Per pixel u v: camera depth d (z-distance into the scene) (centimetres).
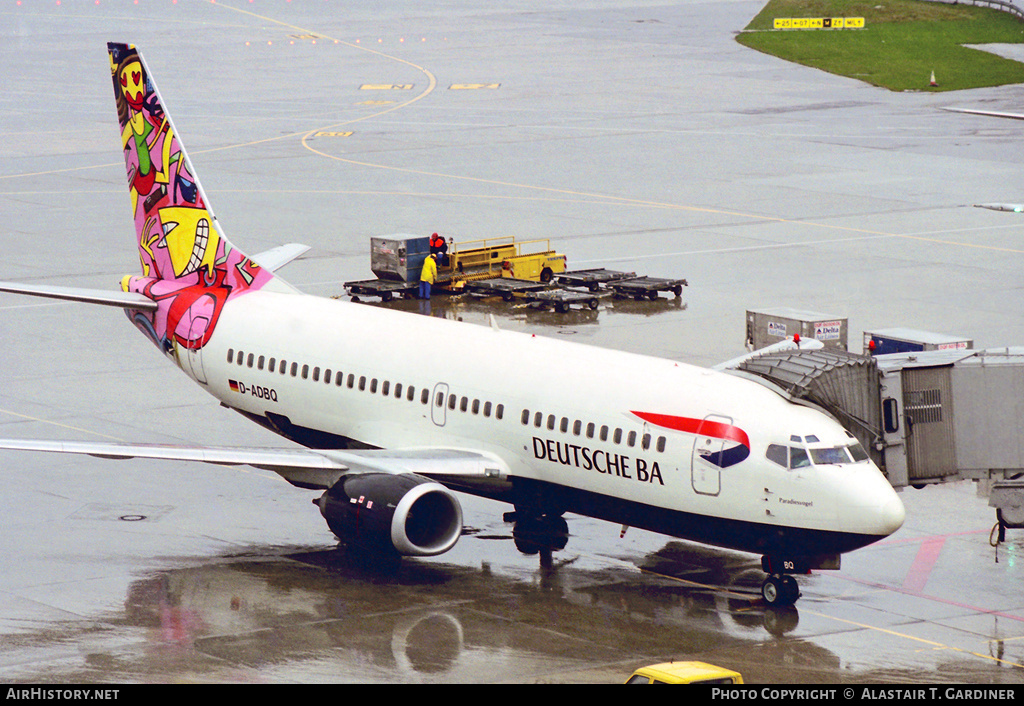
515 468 12938
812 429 11431
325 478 13200
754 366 12394
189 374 16075
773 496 11319
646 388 12244
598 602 11812
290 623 11188
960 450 12681
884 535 11088
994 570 12769
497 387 13088
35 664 10219
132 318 16712
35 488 15000
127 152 16475
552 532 13288
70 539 13400
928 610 11700
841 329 19312
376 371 14050
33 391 18700
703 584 12375
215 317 15675
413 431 13712
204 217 15938
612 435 12162
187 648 10588
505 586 12212
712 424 11669
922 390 12512
